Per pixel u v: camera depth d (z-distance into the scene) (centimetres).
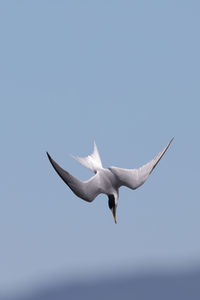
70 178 1292
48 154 1254
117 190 1362
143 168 1398
